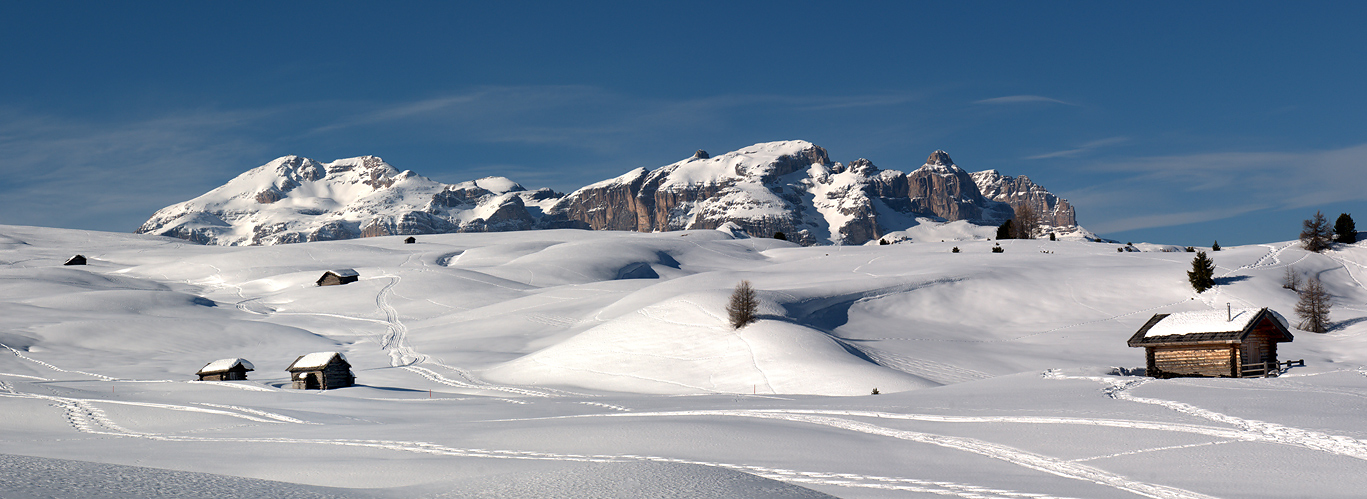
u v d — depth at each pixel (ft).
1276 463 54.60
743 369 177.88
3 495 31.94
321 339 258.78
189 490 36.58
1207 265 269.64
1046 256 354.54
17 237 600.39
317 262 466.29
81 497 32.89
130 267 468.34
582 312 277.44
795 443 66.33
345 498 37.35
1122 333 230.07
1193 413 72.84
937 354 201.36
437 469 55.93
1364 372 109.19
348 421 94.63
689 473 42.14
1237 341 131.75
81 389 135.03
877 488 49.52
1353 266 307.58
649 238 586.86
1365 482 49.34
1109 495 47.52
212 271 442.50
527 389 171.32
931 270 305.94
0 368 200.13
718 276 320.09
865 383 161.38
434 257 490.90
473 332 261.85
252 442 74.43
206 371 187.32
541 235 632.79
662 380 178.60
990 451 62.28
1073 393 92.17
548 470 43.60
